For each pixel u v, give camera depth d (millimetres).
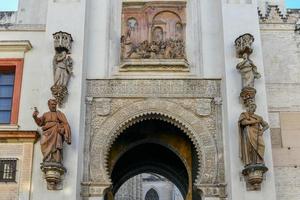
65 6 18703
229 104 17266
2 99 18781
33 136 17094
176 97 18219
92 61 18781
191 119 17922
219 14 19031
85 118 17891
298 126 18078
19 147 17125
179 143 19969
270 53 19156
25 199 16453
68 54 17859
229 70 17719
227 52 17984
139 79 18500
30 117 18031
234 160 16516
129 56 18953
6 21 22922
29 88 18453
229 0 18797
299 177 17312
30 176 16750
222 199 16781
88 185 16969
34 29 19297
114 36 19422
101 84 18422
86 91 18297
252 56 17875
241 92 17094
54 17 18531
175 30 19703
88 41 19000
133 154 22828
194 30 19484
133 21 19797
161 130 20266
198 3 19781
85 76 18297
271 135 17906
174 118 17969
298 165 17469
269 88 18625
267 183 16156
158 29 19750
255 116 16422
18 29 19266
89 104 18125
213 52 18875
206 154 17422
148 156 23172
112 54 19094
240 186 16156
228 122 17062
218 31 19094
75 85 17531
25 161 16906
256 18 18484
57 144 15984
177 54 19000
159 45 19219
